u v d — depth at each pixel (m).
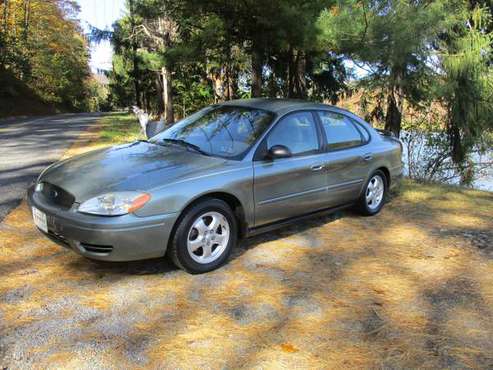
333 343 3.11
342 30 9.02
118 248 3.58
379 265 4.41
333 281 4.03
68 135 15.72
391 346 3.11
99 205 3.58
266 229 4.66
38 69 49.59
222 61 13.76
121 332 3.13
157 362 2.83
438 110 12.66
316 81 14.93
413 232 5.42
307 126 5.06
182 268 3.98
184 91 23.75
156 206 3.67
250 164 4.34
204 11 10.82
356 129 5.73
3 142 13.34
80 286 3.76
